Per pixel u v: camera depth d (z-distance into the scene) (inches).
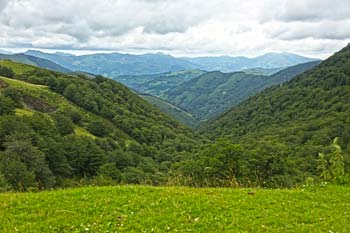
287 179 1358.3
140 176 3474.4
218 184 900.6
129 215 564.7
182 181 917.8
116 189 713.6
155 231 502.9
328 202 686.5
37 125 4276.6
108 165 3528.5
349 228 540.4
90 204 616.1
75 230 507.5
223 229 515.8
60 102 6609.3
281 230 519.8
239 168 1417.3
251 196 702.5
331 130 4650.6
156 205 616.7
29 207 604.1
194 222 536.7
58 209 593.0
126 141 5866.1
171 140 6550.2
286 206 641.6
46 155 3489.2
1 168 2487.7
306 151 3747.5
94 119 6422.2
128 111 7603.4
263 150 1897.1
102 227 514.9
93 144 4180.6
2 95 5310.0
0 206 608.1
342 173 842.2
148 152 5570.9
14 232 495.8
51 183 2992.1
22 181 2416.3
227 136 7007.9
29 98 6141.7
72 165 3799.2
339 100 6299.2
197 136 7564.0
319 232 516.4
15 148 3002.0
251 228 522.0
